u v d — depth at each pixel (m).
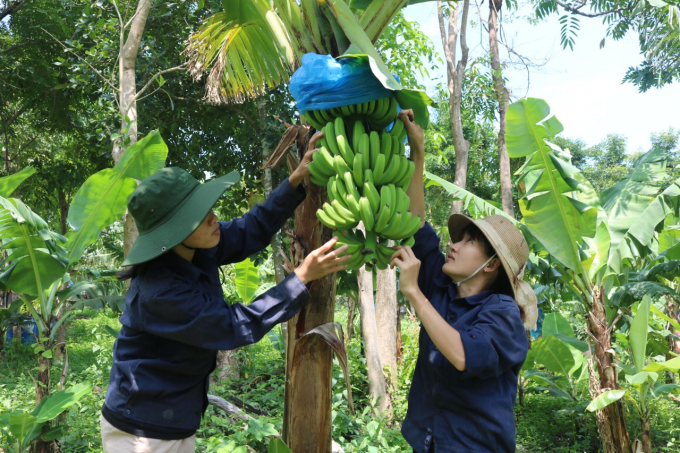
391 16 2.25
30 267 3.86
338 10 1.89
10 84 9.72
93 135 6.58
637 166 5.46
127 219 4.48
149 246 1.75
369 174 1.74
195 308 1.73
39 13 9.28
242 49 2.97
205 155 7.43
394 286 7.10
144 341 1.85
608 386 4.79
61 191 11.33
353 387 6.38
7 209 3.30
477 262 1.98
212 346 1.73
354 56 1.70
